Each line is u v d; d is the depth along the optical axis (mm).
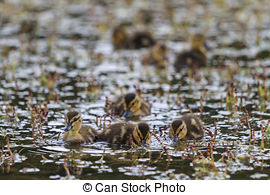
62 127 13055
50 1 31359
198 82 17750
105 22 26406
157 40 23641
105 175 10047
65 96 15992
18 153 11188
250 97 15781
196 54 20234
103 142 12234
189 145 11875
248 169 10281
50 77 16906
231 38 23734
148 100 15523
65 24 26047
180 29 25406
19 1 30812
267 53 21219
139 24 26328
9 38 23234
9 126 13031
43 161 10742
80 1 31516
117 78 18219
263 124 13164
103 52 21766
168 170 10273
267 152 11211
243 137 12242
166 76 18516
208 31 24984
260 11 28391
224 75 18406
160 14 28406
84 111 14625
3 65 19156
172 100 15758
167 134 12750
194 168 10328
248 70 18609
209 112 14391
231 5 30219
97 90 16344
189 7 29703
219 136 12367
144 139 11922
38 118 13289
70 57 20734
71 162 10703
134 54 21656
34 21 26391
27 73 18500
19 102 15242
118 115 14516
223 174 10031
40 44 22438
